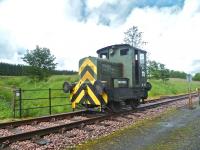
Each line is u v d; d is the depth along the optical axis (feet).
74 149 21.42
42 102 49.52
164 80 140.67
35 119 32.07
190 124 32.27
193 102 64.49
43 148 21.15
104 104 36.45
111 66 41.19
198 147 21.61
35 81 103.55
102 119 34.27
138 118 36.86
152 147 21.86
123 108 44.75
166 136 25.86
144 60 47.85
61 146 21.90
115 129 29.14
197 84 189.78
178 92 119.34
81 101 38.37
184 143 22.98
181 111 46.21
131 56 42.70
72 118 35.73
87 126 29.86
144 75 47.75
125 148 21.59
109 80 40.40
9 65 238.89
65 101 50.90
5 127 28.58
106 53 45.70
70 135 25.21
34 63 110.83
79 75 40.32
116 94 38.52
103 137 25.46
